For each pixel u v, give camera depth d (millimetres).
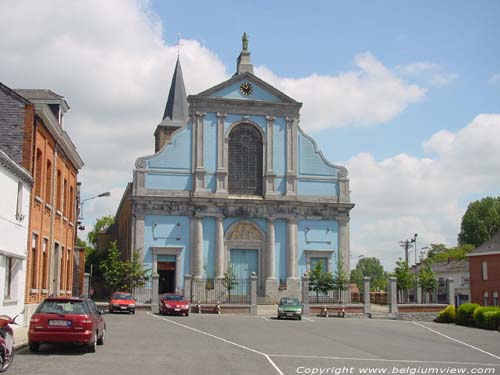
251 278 48438
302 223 59469
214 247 57281
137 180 57094
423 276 60938
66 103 35219
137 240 56094
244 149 59875
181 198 57031
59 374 14102
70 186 40125
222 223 57625
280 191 59406
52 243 33438
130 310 43781
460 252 88562
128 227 64375
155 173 57531
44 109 28828
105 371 14852
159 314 44469
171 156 58031
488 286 55500
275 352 20750
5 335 14289
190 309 48406
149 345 21641
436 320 44906
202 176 57906
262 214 58438
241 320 39375
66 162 38000
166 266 56531
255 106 59875
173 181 57719
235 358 18594
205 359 18109
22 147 27828
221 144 58656
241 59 61562
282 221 59094
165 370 15492
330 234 59750
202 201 57281
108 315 40875
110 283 53219
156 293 47719
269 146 59625
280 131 60219
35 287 29719
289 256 58344
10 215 25000
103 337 21312
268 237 58219
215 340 24594
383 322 40938
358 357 20031
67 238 39219
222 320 38781
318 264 56156
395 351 22406
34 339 17375
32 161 28141
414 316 48406
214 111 59094
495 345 26734
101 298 72875
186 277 50344
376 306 56250
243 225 58250
